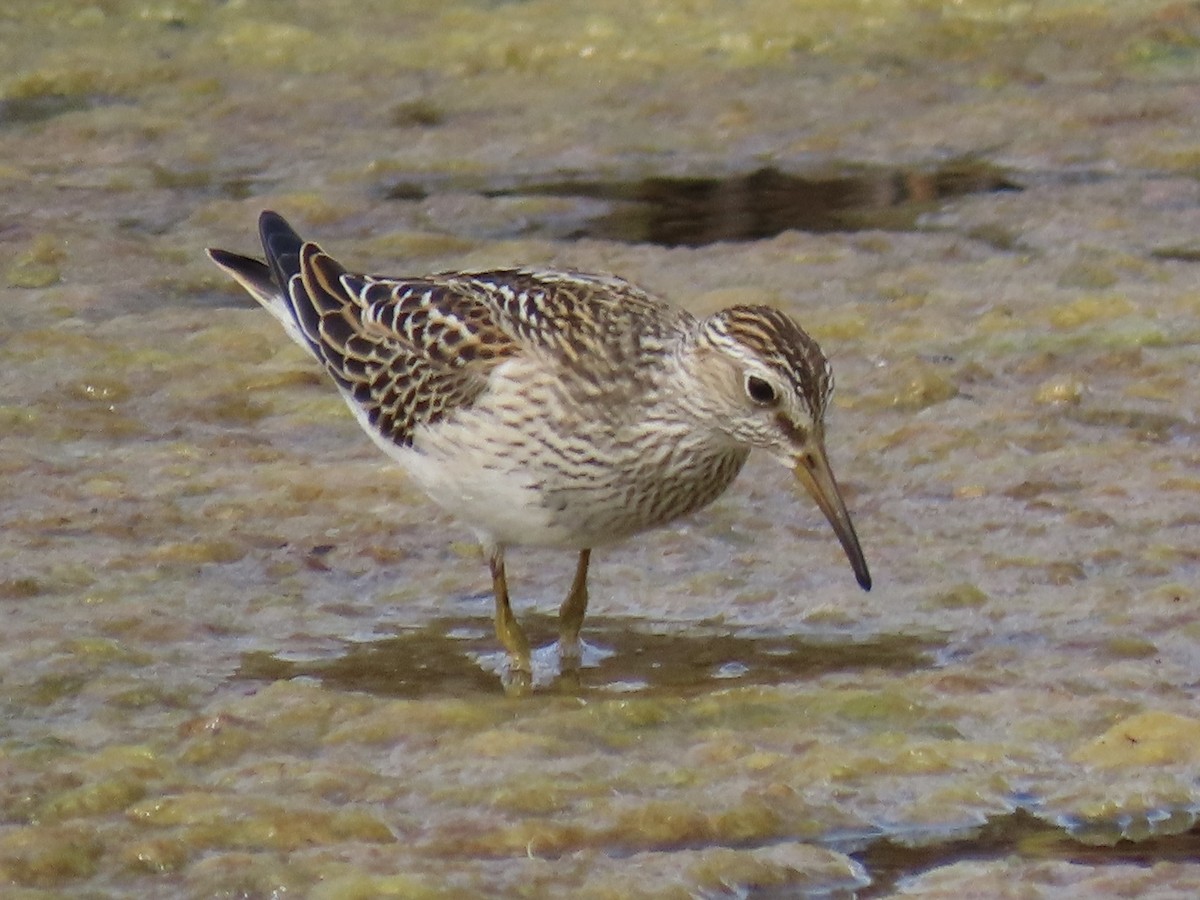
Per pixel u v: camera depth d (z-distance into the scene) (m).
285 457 14.46
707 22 23.50
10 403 15.15
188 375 15.74
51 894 9.27
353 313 12.76
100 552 12.94
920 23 23.44
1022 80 21.97
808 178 19.89
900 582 12.59
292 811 9.89
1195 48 22.59
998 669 11.45
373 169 20.09
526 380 11.48
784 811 10.03
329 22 23.70
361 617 12.34
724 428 11.30
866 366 15.74
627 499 11.55
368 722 10.88
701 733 10.82
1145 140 20.38
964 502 13.62
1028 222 18.58
